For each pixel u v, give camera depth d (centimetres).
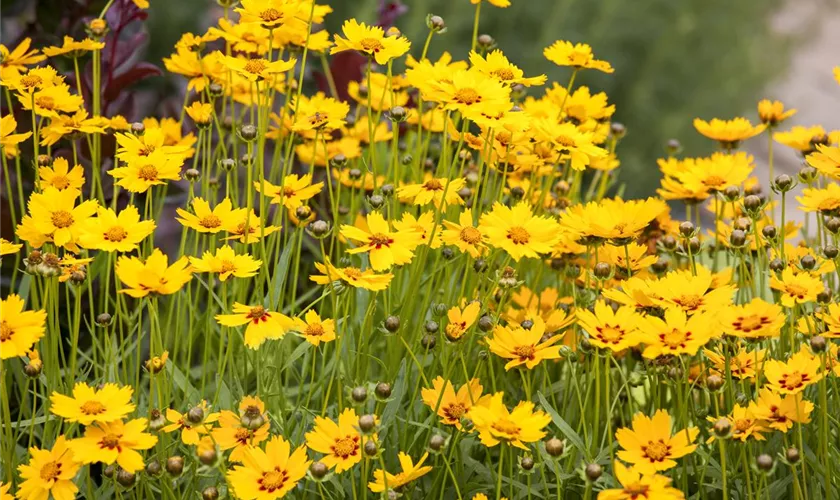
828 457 217
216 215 224
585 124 247
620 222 221
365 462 213
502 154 235
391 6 302
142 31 271
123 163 253
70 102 233
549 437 227
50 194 219
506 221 217
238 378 228
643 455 212
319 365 239
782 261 224
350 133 253
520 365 226
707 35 543
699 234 240
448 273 236
